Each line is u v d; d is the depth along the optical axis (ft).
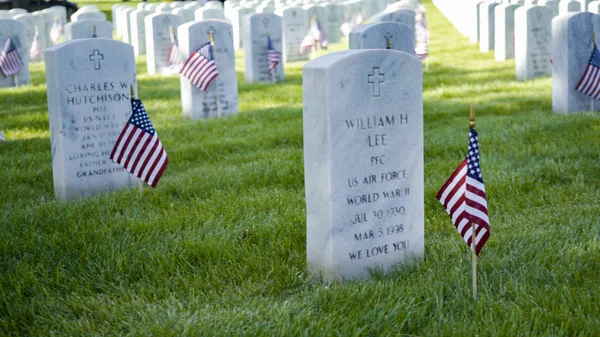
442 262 20.88
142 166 29.09
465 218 18.74
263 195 28.71
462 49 85.71
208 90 49.60
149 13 93.04
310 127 19.83
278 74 66.23
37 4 132.77
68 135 31.30
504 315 17.11
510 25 73.31
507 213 26.03
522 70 60.29
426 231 24.48
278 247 22.88
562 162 32.24
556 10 80.64
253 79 65.98
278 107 51.98
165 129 44.65
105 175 32.50
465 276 19.35
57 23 99.19
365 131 19.88
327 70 18.94
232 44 50.24
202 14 82.74
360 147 19.86
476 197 18.26
